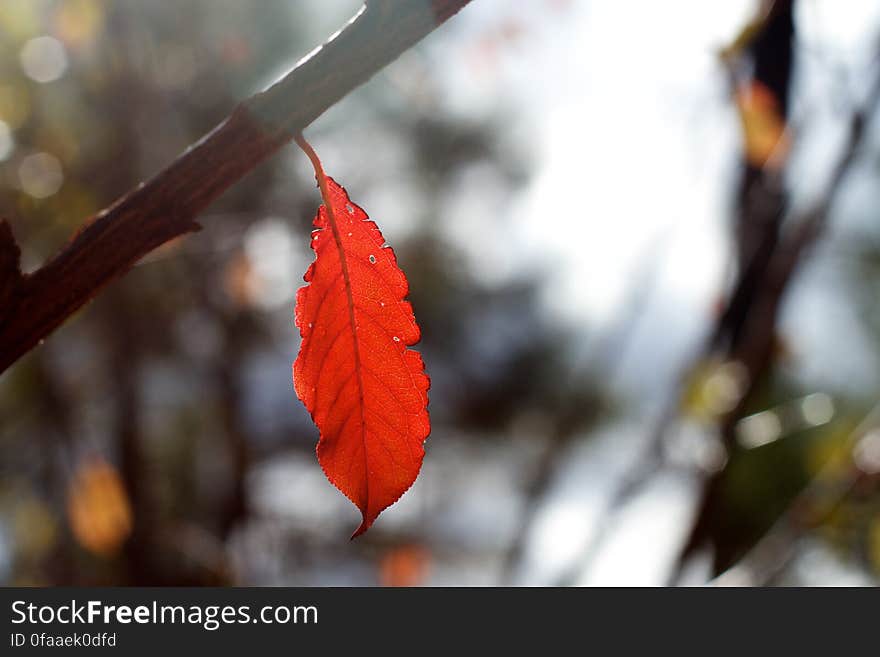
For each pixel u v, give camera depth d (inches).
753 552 55.3
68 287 15.7
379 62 15.7
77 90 112.7
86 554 121.3
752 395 48.9
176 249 109.1
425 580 144.9
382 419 17.8
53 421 112.3
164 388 153.0
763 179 46.2
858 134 41.3
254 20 140.3
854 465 54.3
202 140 15.9
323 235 17.9
